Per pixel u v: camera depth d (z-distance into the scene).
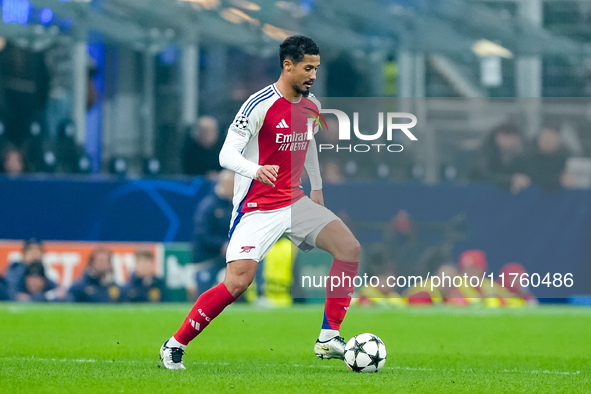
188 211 41.28
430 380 17.08
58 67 46.47
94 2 46.75
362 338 18.48
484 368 21.34
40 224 41.53
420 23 50.12
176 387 15.02
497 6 54.22
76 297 39.88
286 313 36.59
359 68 49.41
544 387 16.39
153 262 40.12
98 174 46.31
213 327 31.73
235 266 17.89
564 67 51.50
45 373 17.16
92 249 40.03
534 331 31.70
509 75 51.31
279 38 49.41
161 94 47.94
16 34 45.56
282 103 18.22
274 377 16.80
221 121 48.38
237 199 18.36
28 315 34.06
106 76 47.22
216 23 48.62
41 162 45.41
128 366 19.03
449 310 39.53
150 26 47.81
